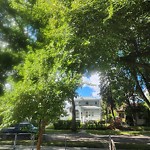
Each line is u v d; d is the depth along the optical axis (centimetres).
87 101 8206
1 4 1513
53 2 959
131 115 5622
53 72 659
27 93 648
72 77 697
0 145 1880
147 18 954
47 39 888
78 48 959
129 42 1348
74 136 2925
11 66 1459
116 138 2731
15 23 1542
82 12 919
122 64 1451
